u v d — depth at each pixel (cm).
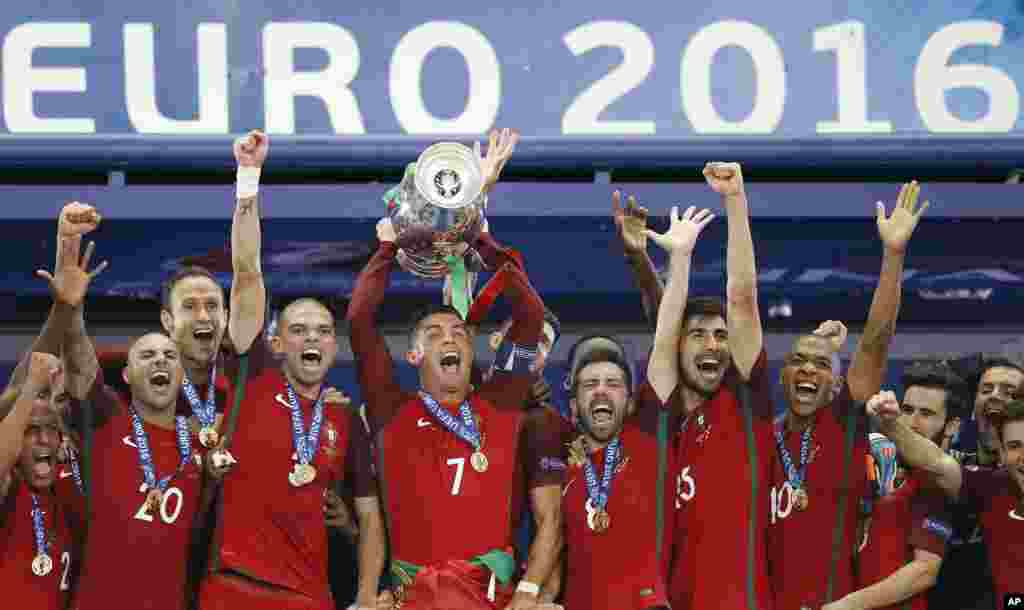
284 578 1861
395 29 2305
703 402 1970
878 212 1955
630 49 2314
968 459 2200
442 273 1953
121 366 2220
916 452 1952
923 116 2327
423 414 1917
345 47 2300
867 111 2325
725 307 2170
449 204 1859
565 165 2312
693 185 2306
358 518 1928
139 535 1864
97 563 1864
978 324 2548
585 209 2302
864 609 1920
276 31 2300
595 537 1898
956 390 2097
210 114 2294
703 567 1908
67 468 1911
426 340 1914
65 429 1938
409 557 1867
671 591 1920
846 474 1952
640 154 2308
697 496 1930
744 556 1908
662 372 1931
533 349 1933
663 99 2314
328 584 1908
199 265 2419
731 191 1925
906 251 2455
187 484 1891
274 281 2488
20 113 2278
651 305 2033
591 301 2519
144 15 2292
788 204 2308
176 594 1878
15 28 2280
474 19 2308
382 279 1923
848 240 2414
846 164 2322
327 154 2295
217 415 1956
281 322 1923
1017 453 1933
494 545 1866
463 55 2308
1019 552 1967
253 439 1886
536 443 1928
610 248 2412
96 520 1869
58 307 1873
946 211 2322
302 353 1905
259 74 2298
